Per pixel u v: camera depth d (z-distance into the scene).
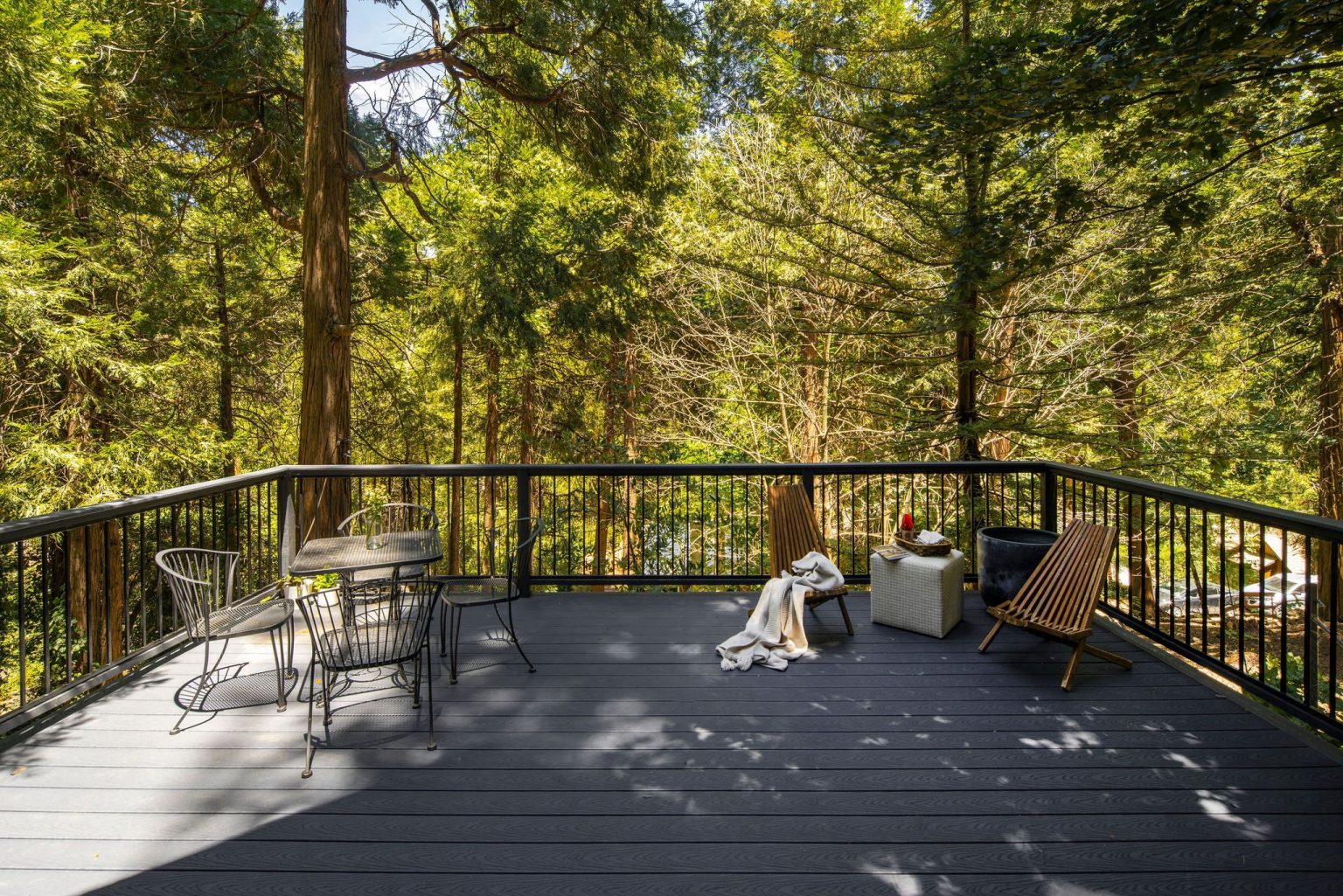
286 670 3.65
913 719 3.09
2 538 2.89
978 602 4.82
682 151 9.30
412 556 3.46
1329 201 7.88
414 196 8.15
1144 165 7.46
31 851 2.21
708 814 2.40
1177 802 2.46
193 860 2.17
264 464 14.55
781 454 12.09
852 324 10.59
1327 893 2.02
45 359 7.73
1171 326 9.00
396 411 12.96
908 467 5.00
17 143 6.86
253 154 8.27
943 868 2.13
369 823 2.35
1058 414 9.23
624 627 4.36
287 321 12.02
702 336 11.99
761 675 3.59
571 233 10.62
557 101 8.08
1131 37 3.78
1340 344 8.85
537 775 2.65
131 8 6.91
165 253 9.50
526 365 12.09
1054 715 3.12
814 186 9.39
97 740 2.92
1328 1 3.20
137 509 3.65
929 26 8.34
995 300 9.03
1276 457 8.91
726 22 9.12
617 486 13.49
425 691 3.42
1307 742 2.86
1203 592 3.44
